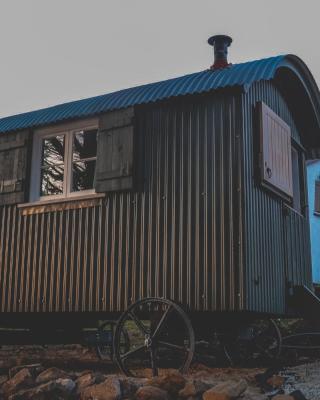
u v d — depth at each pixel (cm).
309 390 577
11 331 845
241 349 802
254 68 744
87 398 529
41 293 816
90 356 984
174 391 527
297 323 955
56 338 891
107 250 772
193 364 786
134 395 512
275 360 782
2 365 782
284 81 903
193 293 699
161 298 675
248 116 744
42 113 877
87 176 825
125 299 745
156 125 768
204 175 723
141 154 770
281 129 840
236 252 683
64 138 845
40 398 532
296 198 979
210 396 491
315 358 876
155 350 664
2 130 882
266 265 748
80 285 785
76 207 809
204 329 776
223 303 679
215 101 734
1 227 873
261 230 743
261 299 717
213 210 708
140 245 748
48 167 852
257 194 744
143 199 758
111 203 782
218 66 902
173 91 743
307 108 968
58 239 817
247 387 566
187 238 717
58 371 586
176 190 738
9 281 848
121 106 773
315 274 1741
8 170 878
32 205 846
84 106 823
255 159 746
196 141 737
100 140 798
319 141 1038
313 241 1752
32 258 835
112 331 864
